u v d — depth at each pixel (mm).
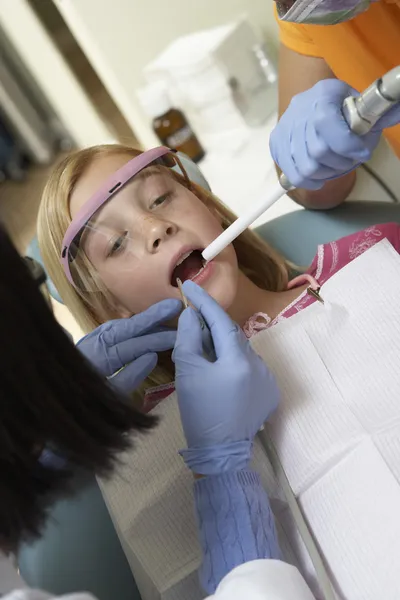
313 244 1208
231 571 611
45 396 456
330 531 698
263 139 1768
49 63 1820
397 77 548
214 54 1669
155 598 777
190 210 977
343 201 1241
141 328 883
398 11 729
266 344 823
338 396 765
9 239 439
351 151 626
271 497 756
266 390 745
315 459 731
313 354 800
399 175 1335
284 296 1044
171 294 951
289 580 591
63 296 1053
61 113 1986
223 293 949
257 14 1681
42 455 520
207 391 714
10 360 431
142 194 954
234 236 799
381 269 836
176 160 1055
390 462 691
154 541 754
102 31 1622
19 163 2508
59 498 531
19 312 431
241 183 1702
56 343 472
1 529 485
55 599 495
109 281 965
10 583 538
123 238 936
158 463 796
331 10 646
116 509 790
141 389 987
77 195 978
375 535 667
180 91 1746
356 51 791
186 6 1614
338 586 678
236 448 708
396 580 639
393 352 777
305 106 688
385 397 750
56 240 1001
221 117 1774
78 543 835
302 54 936
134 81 1732
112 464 525
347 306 829
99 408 519
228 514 670
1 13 1681
